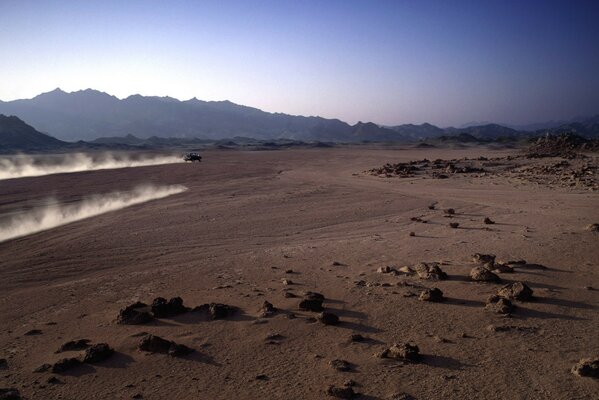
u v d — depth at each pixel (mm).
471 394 5785
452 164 51156
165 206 27766
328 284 10953
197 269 13188
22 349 7898
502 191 32000
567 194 28453
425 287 10367
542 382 6027
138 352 7426
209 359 7105
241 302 9812
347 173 54156
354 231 18781
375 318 8586
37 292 11656
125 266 14188
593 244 13883
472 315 8516
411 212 23562
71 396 6141
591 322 8008
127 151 153375
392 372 6430
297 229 19641
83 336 8328
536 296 9430
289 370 6648
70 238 18656
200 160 85188
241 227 20312
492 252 13625
